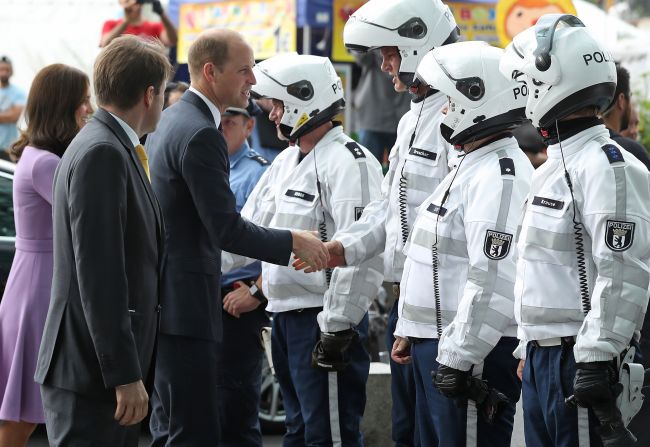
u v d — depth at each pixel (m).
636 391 4.38
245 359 6.88
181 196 5.58
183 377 5.61
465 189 5.11
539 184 4.60
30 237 6.16
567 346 4.50
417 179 5.66
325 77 6.13
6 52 12.45
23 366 6.07
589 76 4.45
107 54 4.76
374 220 5.88
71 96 6.22
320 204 6.14
